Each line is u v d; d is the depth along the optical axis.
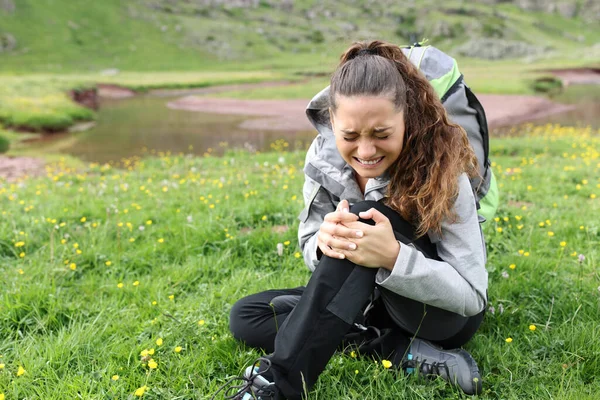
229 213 5.23
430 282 2.16
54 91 31.16
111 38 75.44
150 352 2.69
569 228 4.62
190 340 2.91
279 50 86.12
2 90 28.12
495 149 11.77
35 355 2.83
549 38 104.50
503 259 3.88
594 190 6.42
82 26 76.06
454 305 2.25
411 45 2.93
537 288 3.41
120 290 3.65
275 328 2.67
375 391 2.40
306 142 18.12
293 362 2.18
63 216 5.43
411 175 2.27
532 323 3.01
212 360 2.74
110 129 22.34
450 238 2.31
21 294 3.43
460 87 2.71
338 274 2.17
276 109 28.53
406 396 2.40
